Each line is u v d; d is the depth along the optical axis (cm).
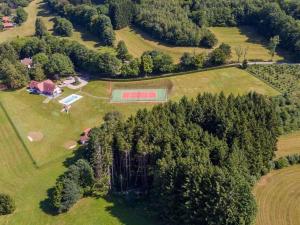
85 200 13525
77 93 19988
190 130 13462
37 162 15475
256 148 13288
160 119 14200
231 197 10825
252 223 11431
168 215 12112
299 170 14075
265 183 13512
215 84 19950
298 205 12581
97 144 13700
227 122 13675
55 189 13038
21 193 14088
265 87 19350
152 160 13275
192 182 11519
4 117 18425
